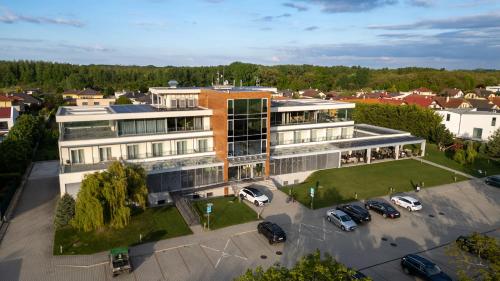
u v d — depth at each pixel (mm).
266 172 48031
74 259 28516
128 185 33906
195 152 46906
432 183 48844
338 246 31422
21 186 45688
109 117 41375
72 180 37688
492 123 71875
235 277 26438
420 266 26562
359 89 188500
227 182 45594
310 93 142375
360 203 41719
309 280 17188
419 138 62875
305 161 51938
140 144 44062
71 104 116375
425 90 139375
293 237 32969
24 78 187500
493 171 54625
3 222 34938
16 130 61000
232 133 44250
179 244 31234
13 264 27578
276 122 53375
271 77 176250
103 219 31234
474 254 29172
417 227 35500
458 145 65625
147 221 35594
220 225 35156
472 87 166125
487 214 38844
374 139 61438
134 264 27984
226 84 72625
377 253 30344
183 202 39812
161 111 45219
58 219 33781
